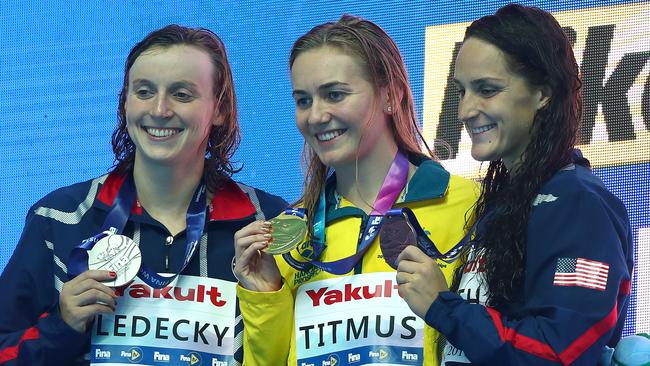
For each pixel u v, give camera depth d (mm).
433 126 21062
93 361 16797
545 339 14258
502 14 15258
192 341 16859
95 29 22797
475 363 14570
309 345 16078
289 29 22062
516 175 15125
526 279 14805
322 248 16250
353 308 16000
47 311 17172
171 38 17250
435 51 21312
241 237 16047
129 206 17281
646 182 20078
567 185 14852
